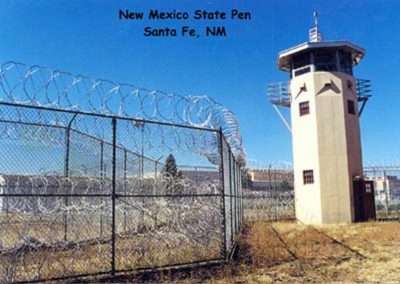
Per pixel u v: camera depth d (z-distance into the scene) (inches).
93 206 374.0
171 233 334.3
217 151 319.0
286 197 936.9
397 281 274.2
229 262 309.1
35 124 269.9
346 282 270.1
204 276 273.7
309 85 842.8
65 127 285.9
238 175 590.2
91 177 396.5
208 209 359.9
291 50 871.1
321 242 482.6
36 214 306.5
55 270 264.1
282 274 290.7
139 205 410.3
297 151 855.1
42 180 353.7
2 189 336.8
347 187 805.2
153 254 311.9
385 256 380.2
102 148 406.3
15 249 260.4
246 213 890.7
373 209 831.1
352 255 384.5
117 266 283.3
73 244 320.2
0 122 257.3
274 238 505.0
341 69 860.0
